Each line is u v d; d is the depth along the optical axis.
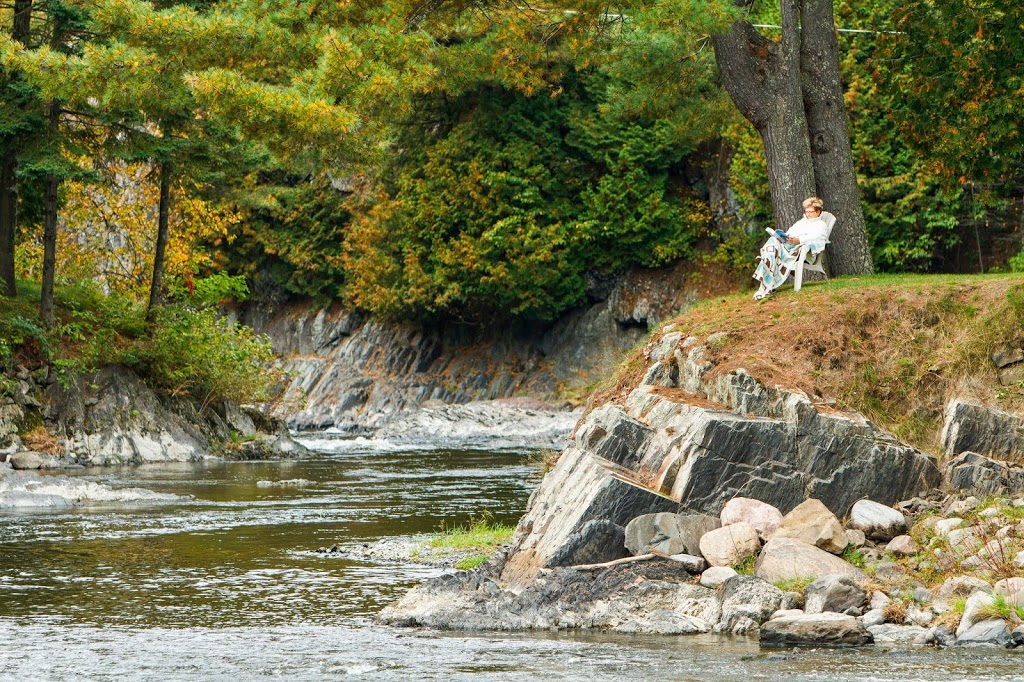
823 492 29.53
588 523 27.72
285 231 128.12
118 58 55.22
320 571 31.28
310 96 58.03
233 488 52.72
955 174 54.09
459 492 51.00
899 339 34.41
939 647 22.45
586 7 50.31
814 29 46.25
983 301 34.72
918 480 29.86
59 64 55.38
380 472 61.94
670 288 107.88
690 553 27.81
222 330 77.44
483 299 110.38
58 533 38.06
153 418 70.06
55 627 24.66
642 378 37.03
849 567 26.19
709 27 42.56
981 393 32.59
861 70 83.81
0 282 71.25
